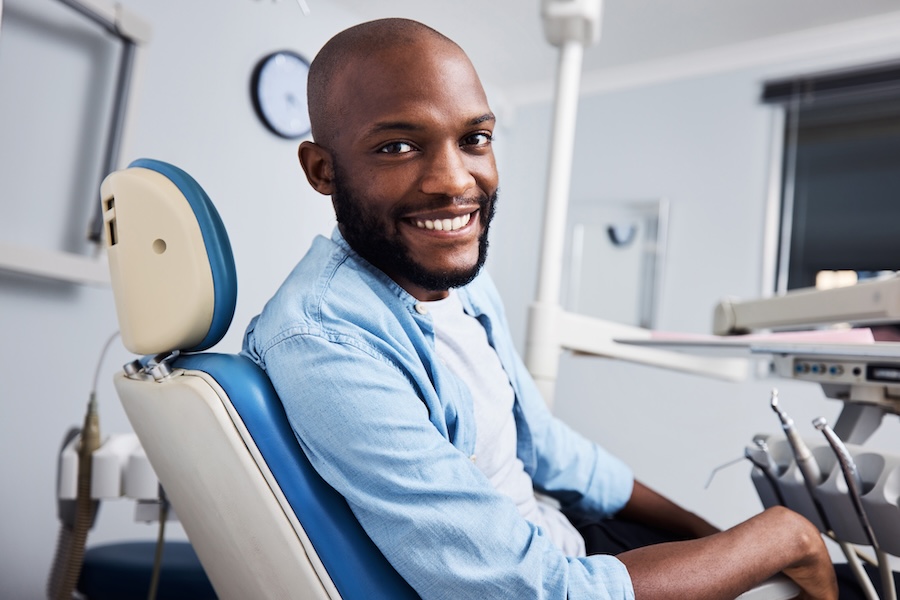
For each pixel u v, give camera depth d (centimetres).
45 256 190
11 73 195
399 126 70
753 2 297
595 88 382
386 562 70
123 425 228
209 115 258
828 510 92
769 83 335
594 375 365
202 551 88
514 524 69
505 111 408
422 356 78
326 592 68
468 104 72
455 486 67
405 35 72
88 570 134
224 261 75
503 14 312
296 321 70
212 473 70
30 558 202
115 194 75
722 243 342
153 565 134
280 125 279
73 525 132
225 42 263
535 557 68
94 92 218
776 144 334
